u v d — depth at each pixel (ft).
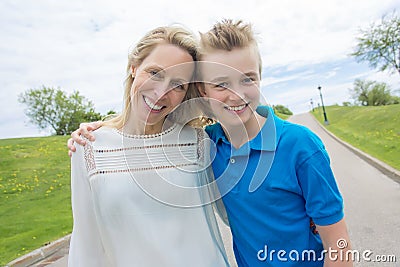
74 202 4.55
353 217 16.48
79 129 4.73
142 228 4.37
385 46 77.56
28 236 19.33
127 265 4.41
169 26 4.47
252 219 4.58
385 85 170.91
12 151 53.57
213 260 4.59
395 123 64.23
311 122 127.85
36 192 32.99
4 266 14.97
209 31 4.34
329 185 4.26
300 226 4.47
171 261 4.33
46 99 120.57
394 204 17.90
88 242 4.54
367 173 28.25
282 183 4.38
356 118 95.55
